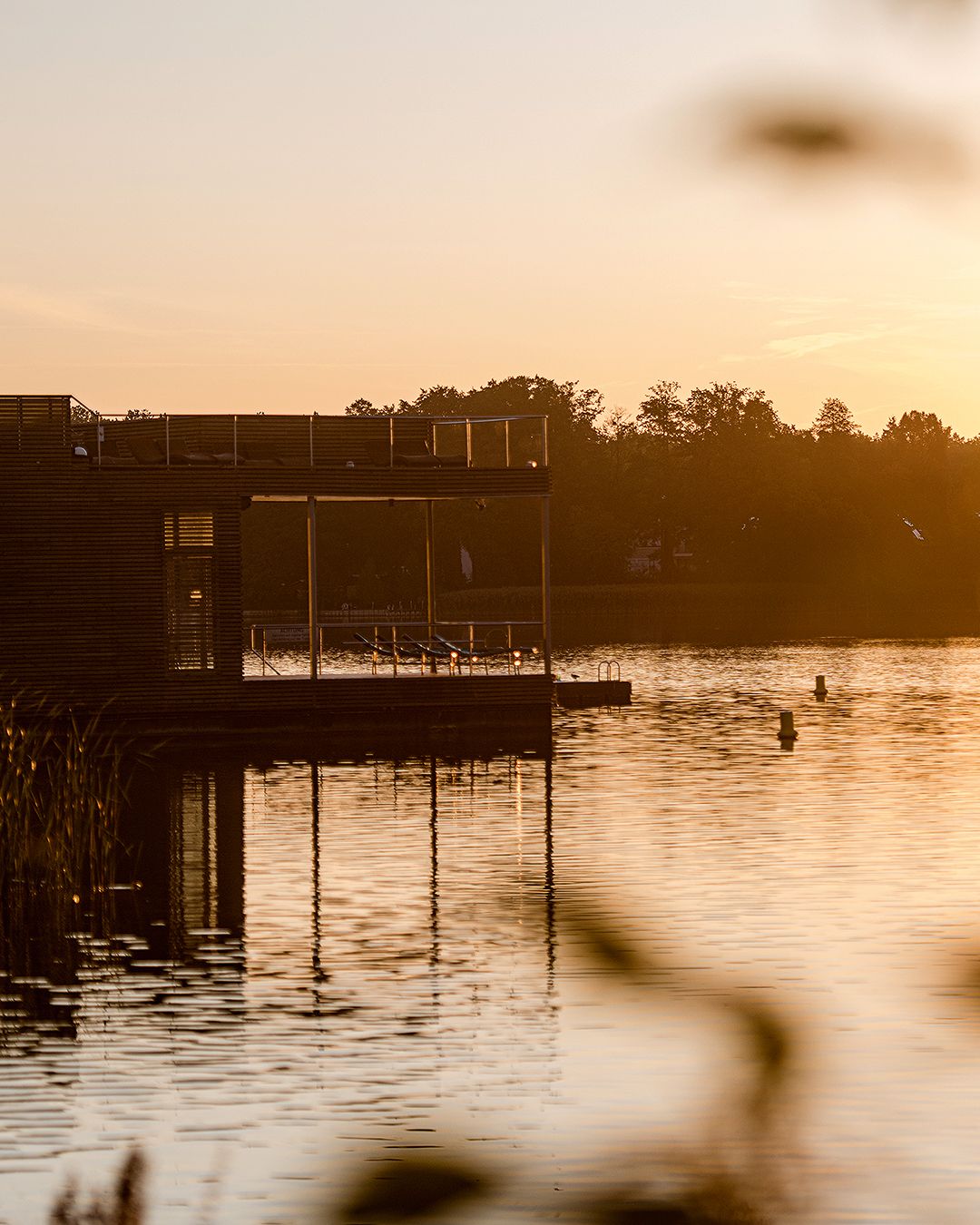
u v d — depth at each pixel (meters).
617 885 20.05
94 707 35.69
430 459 39.16
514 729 37.88
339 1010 15.19
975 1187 11.11
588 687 45.00
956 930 17.50
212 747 35.81
